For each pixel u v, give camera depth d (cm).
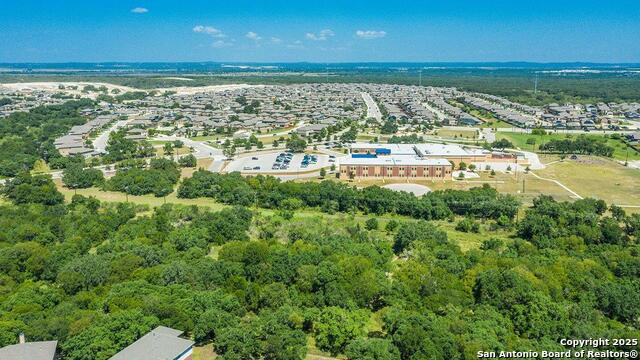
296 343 11075
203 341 11762
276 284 13512
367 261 15075
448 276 14575
